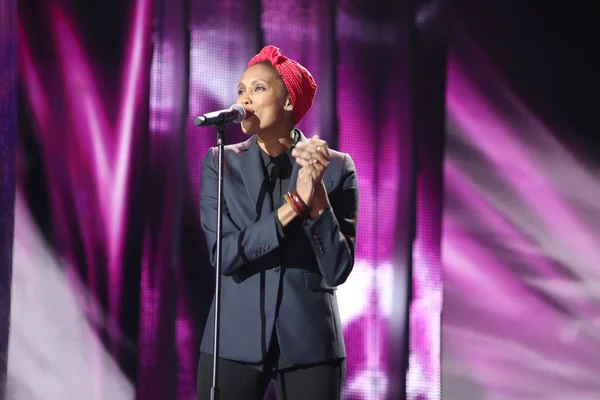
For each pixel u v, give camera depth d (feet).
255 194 25.81
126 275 44.86
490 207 52.21
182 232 45.91
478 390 50.29
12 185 44.09
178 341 45.03
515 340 51.47
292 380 24.64
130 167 45.60
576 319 52.60
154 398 44.45
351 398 47.67
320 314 24.82
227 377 24.72
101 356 44.11
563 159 53.98
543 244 52.85
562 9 55.26
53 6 45.65
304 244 25.22
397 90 50.90
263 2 48.93
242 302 24.85
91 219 44.80
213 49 47.70
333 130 49.37
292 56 49.21
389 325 48.85
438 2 52.60
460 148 52.03
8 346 43.29
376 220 49.49
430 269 50.21
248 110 25.96
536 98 54.13
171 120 46.52
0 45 44.78
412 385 48.80
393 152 50.37
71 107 45.24
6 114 44.39
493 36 53.78
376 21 51.03
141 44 46.57
